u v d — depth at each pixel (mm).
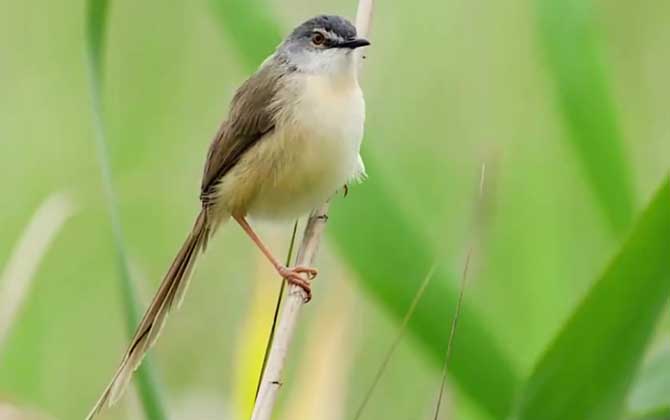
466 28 13422
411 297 9062
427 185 12570
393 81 13195
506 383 8922
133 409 9844
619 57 12922
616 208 9727
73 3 13891
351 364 10422
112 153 13047
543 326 9859
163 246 12836
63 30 13836
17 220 12930
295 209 9812
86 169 13289
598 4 13023
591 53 9750
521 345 9852
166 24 13578
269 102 9461
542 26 9945
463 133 12859
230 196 9758
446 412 9062
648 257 7391
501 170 11836
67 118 13633
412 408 11469
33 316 11914
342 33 9461
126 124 13188
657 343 9570
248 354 9367
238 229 12867
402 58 13320
